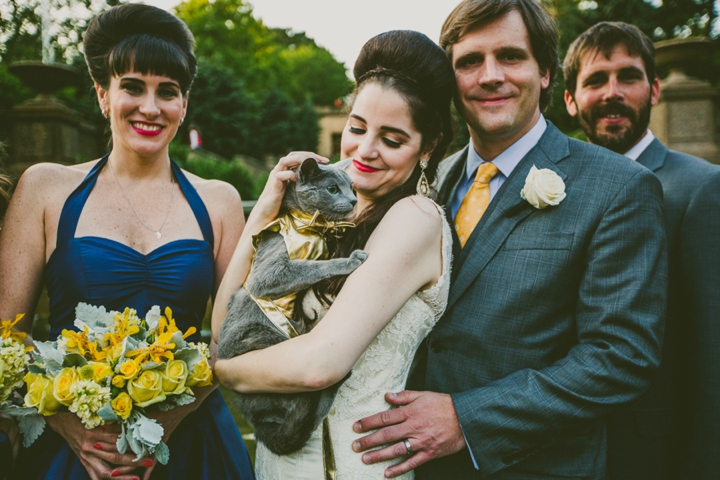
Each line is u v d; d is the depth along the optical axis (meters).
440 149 1.85
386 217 1.67
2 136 8.73
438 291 1.72
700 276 2.09
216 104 19.33
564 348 1.84
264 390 1.55
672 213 2.22
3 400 1.63
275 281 1.61
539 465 1.79
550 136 2.00
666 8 13.99
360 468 1.64
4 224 1.98
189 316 2.04
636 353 1.67
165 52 1.96
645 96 2.58
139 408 1.60
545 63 2.01
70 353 1.58
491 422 1.68
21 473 1.82
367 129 1.69
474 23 1.91
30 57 12.42
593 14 14.15
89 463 1.68
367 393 1.66
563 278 1.78
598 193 1.79
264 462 1.77
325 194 1.68
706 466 2.01
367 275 1.54
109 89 2.03
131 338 1.62
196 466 1.97
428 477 1.89
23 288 1.95
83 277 1.92
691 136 7.77
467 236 2.02
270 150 23.02
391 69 1.67
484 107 1.94
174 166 2.21
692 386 2.09
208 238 2.14
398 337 1.69
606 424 2.14
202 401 1.92
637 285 1.70
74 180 2.06
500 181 2.05
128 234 2.03
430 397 1.72
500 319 1.81
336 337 1.47
